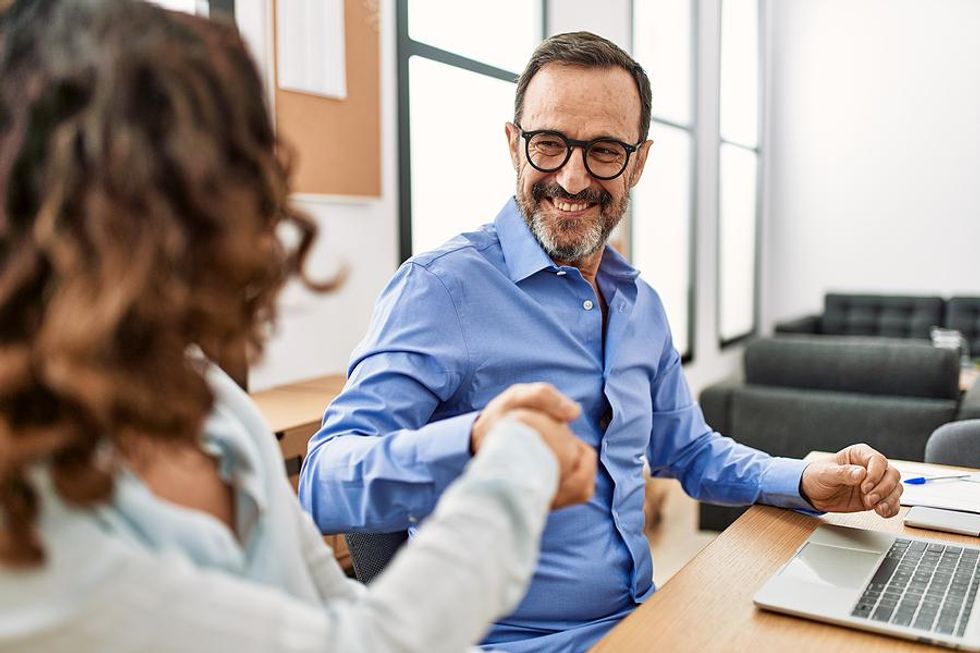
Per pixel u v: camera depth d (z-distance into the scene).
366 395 1.21
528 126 1.40
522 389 0.71
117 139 0.45
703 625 0.95
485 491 0.57
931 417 3.19
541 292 1.41
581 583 1.27
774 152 7.05
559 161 1.38
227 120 0.50
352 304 2.93
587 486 0.68
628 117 1.40
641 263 5.15
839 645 0.89
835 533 1.23
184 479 0.62
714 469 1.50
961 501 1.39
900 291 6.73
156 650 0.46
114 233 0.44
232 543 0.58
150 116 0.47
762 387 3.59
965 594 0.99
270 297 0.56
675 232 5.60
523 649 1.23
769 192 7.10
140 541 0.53
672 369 1.61
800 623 0.95
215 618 0.48
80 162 0.45
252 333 0.57
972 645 0.86
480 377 1.32
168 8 0.53
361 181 2.88
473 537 0.55
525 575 0.58
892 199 6.69
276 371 2.65
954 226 6.50
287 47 2.56
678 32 5.49
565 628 1.27
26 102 0.46
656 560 3.26
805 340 3.57
